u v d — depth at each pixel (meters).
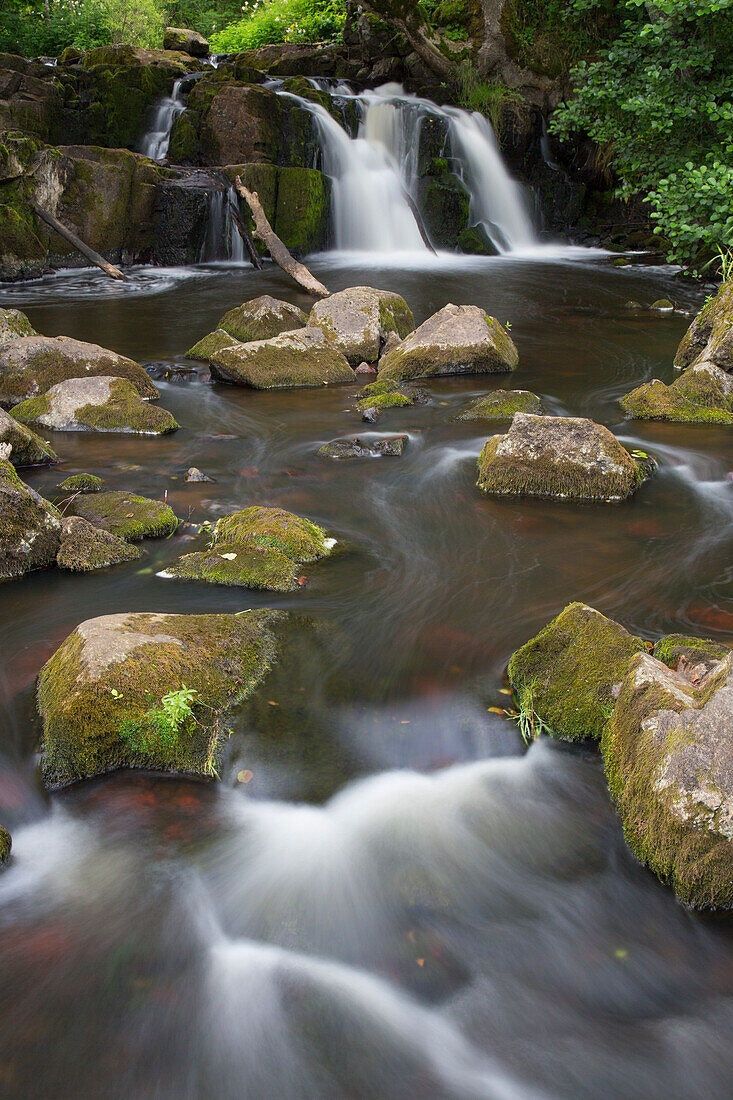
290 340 9.73
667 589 4.97
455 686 4.02
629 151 14.70
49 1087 2.31
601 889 2.97
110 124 19.72
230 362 9.36
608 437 6.43
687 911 2.88
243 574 4.96
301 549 5.31
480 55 22.45
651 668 3.45
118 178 17.05
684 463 7.18
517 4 22.19
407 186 20.64
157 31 29.25
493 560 5.37
